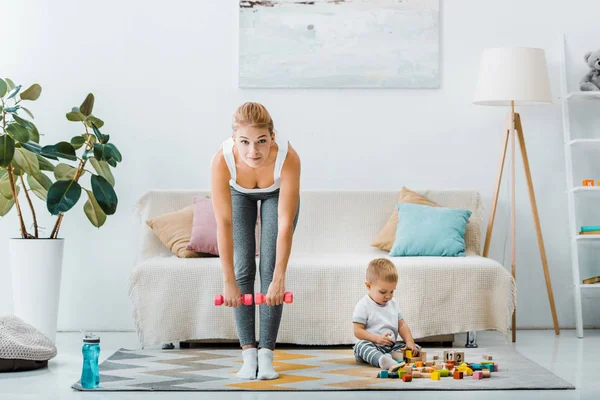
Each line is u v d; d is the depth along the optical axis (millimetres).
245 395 2846
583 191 4910
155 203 4676
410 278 4012
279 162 3025
